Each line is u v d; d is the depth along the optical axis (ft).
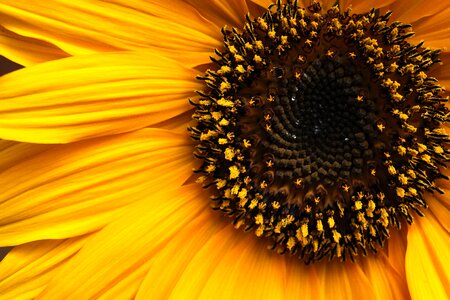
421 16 0.93
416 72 0.93
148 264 0.94
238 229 0.97
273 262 0.97
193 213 0.95
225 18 0.93
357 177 0.96
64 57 0.89
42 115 0.87
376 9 0.93
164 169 0.94
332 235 0.96
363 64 0.94
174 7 0.90
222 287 0.95
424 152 0.95
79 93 0.88
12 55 0.87
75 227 0.91
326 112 0.96
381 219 0.96
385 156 0.95
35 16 0.86
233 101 0.94
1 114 0.85
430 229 0.96
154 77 0.91
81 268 0.91
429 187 0.95
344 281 0.97
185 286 0.94
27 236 0.90
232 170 0.94
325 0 0.93
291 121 0.96
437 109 0.94
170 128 0.94
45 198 0.90
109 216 0.92
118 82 0.89
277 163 0.96
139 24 0.89
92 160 0.91
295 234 0.96
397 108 0.94
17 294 0.91
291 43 0.94
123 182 0.92
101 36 0.88
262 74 0.94
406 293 0.97
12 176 0.89
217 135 0.94
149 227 0.93
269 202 0.96
